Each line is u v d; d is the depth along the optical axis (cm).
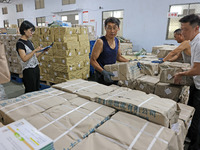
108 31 182
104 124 88
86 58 370
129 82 203
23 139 62
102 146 73
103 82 197
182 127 111
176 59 259
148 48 646
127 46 467
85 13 779
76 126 86
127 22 674
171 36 597
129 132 81
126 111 101
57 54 320
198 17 147
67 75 321
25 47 214
